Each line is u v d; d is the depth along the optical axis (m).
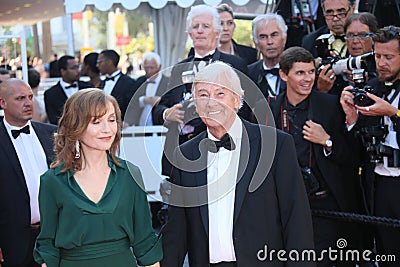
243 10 11.27
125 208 4.18
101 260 4.12
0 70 7.79
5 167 5.61
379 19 7.55
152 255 4.27
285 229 4.25
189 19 6.35
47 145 5.85
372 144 5.46
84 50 18.44
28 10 10.09
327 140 5.63
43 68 17.70
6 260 5.61
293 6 7.79
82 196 4.12
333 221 5.80
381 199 5.53
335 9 6.73
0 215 5.63
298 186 4.25
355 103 5.36
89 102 4.07
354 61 5.70
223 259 4.30
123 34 18.88
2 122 5.83
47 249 4.18
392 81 5.43
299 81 5.69
